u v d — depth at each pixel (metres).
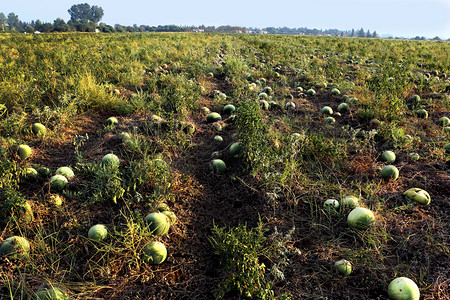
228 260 3.26
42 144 5.79
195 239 3.82
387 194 4.45
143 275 3.20
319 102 9.05
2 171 4.13
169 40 26.91
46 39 29.64
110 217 3.95
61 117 6.46
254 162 4.91
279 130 6.55
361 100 8.03
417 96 8.31
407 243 3.59
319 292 3.08
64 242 3.54
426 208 4.17
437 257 3.40
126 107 7.71
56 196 4.09
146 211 4.03
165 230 3.68
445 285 3.04
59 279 3.09
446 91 9.42
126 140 5.78
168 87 9.17
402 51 23.03
